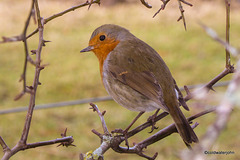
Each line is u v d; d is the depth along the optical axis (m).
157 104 4.17
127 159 11.05
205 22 25.27
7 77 17.38
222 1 28.92
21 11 27.84
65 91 16.06
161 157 10.86
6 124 13.42
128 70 4.52
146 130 12.66
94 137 12.68
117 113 14.09
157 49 21.41
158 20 26.59
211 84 3.35
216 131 1.15
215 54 19.86
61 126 13.33
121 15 28.03
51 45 21.84
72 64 18.94
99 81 17.03
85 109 14.41
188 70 18.09
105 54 4.90
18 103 15.06
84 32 24.33
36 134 12.85
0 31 24.42
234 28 24.22
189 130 3.42
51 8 27.06
